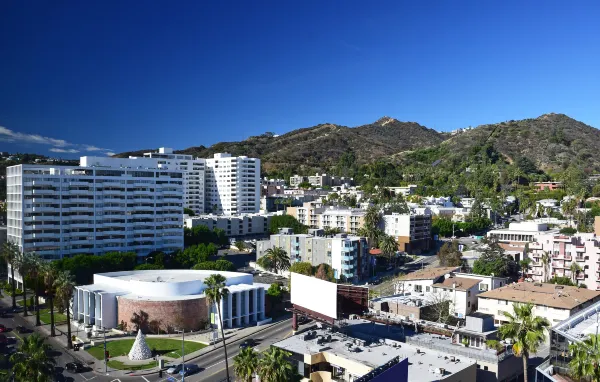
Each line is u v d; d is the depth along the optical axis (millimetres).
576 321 85375
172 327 126250
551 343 75438
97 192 197250
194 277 148625
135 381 95125
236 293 134125
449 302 126375
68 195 190750
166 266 194375
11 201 191875
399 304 122188
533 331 68375
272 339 120562
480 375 84562
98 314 131000
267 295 145750
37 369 68000
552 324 114812
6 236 199875
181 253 197500
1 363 97500
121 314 129875
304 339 88375
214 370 100125
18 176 185750
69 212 190875
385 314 116562
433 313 120625
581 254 160000
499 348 86812
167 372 98188
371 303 124750
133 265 183500
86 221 194750
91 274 170500
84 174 196625
